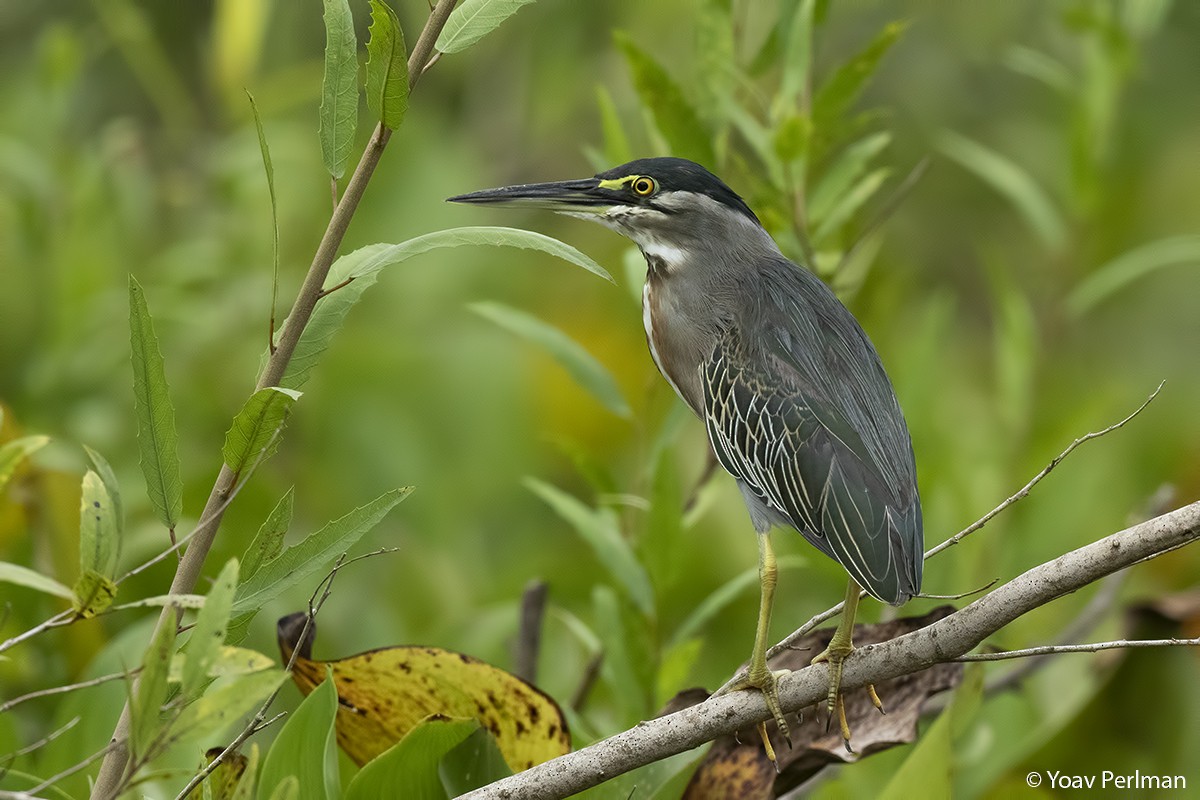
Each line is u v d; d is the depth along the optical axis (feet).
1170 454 41.14
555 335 27.43
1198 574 34.12
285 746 17.75
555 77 47.42
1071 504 34.45
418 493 39.78
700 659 34.99
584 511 26.50
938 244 49.01
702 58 29.89
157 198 45.68
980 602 18.34
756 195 29.25
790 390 24.68
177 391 38.27
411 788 19.04
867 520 23.30
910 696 21.18
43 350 37.86
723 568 36.91
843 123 29.53
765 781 21.16
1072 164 38.99
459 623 31.78
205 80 48.16
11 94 46.70
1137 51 38.27
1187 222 45.55
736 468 25.31
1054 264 39.47
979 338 48.62
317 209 44.50
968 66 48.91
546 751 20.47
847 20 49.03
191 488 33.50
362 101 45.91
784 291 26.14
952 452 34.17
